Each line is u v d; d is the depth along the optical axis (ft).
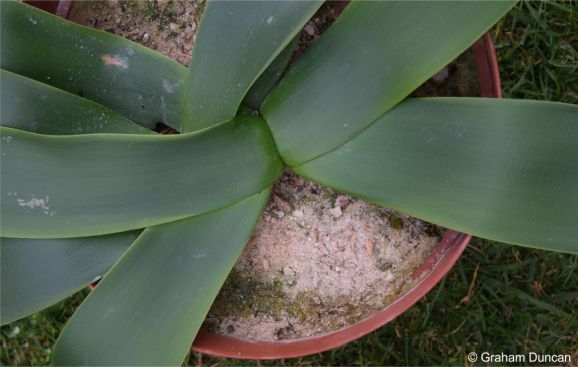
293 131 1.77
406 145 1.72
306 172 1.79
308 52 1.76
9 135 1.74
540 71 2.34
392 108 1.73
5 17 1.82
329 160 1.77
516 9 2.31
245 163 1.78
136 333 1.78
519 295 2.34
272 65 1.81
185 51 1.97
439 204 1.71
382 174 1.73
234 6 1.73
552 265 2.34
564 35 2.30
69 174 1.74
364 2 1.70
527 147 1.69
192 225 1.78
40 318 2.51
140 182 1.74
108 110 1.83
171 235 1.77
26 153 1.74
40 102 1.80
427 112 1.72
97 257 1.82
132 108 1.86
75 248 1.82
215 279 1.77
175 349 1.77
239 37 1.73
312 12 1.69
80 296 2.47
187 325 1.77
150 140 1.74
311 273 1.96
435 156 1.71
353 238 1.95
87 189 1.74
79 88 1.85
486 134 1.70
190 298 1.78
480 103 1.71
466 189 1.70
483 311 2.38
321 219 1.95
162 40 1.97
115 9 1.98
